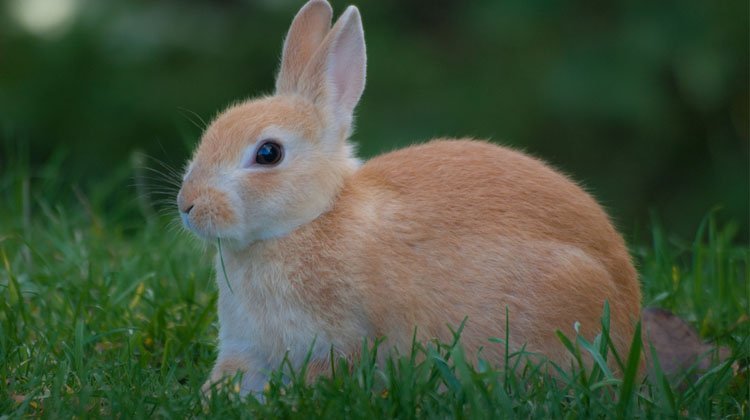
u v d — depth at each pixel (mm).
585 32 22906
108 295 12273
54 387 9727
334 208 10516
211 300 11844
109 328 11758
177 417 9109
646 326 11656
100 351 11414
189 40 23375
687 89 22891
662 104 22359
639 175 23359
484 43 23625
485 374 9180
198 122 23094
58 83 23516
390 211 10500
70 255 13688
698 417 9320
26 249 13828
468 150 11281
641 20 22406
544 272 10422
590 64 22266
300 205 10414
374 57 23500
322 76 11000
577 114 22078
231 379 9914
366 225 10398
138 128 23250
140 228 15344
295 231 10414
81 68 23547
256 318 10484
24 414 9445
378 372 9703
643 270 13812
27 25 23078
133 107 23141
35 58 23703
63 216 14477
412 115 22844
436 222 10477
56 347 11172
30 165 23641
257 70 23531
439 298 10297
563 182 11188
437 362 9383
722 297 12969
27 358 10773
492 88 23109
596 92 22062
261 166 10430
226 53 23531
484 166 11023
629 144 23359
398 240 10359
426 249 10375
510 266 10398
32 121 23422
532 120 22984
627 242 14367
